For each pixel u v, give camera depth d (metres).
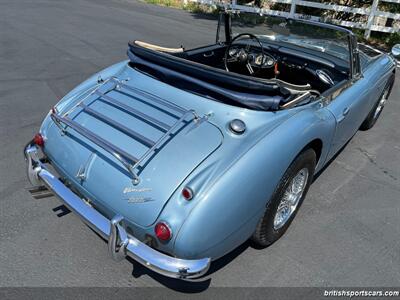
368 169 4.07
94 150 2.43
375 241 3.01
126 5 12.80
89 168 2.40
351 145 4.57
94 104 2.74
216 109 2.51
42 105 4.94
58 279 2.51
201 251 2.09
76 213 2.39
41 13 10.65
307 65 3.77
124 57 7.08
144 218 2.13
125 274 2.58
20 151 3.90
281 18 3.68
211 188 2.08
